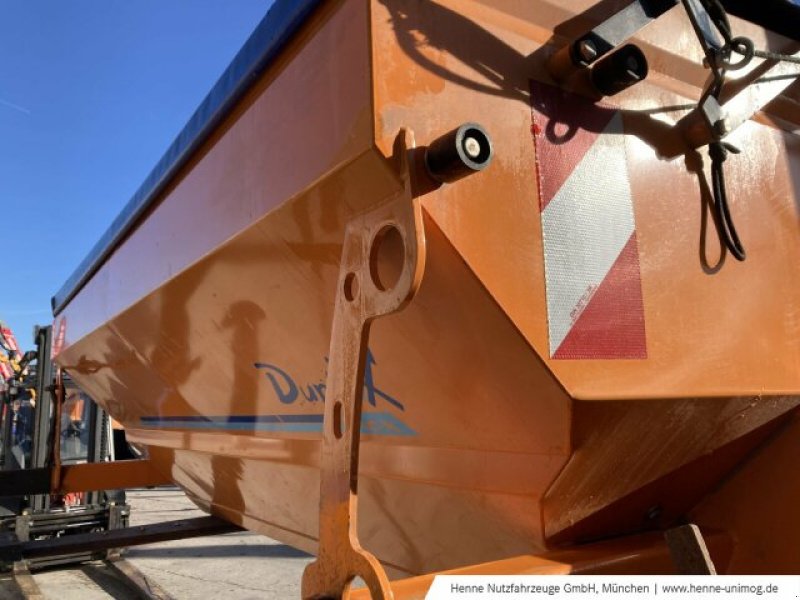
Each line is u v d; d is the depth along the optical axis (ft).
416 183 2.85
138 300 6.65
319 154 3.41
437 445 4.27
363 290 3.12
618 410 3.18
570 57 3.41
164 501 32.65
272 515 7.92
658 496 4.00
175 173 5.81
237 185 4.52
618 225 3.57
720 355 3.92
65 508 19.44
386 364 4.10
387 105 2.95
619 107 3.77
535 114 3.39
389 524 5.24
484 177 3.11
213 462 8.26
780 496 4.02
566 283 3.28
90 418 19.54
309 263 3.97
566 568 3.24
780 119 4.83
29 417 21.56
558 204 3.35
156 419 9.54
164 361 7.31
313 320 4.44
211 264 4.99
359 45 3.07
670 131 4.00
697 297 3.88
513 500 3.84
